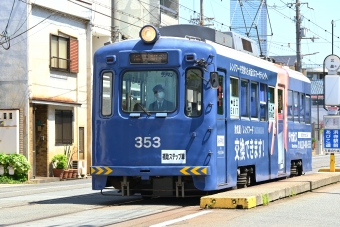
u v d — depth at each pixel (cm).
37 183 2803
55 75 3122
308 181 1878
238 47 1869
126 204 1552
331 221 1170
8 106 2956
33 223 1202
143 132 1503
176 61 1497
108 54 1544
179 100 1495
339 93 2547
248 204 1332
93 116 1559
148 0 4434
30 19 2952
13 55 2956
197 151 1488
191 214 1255
